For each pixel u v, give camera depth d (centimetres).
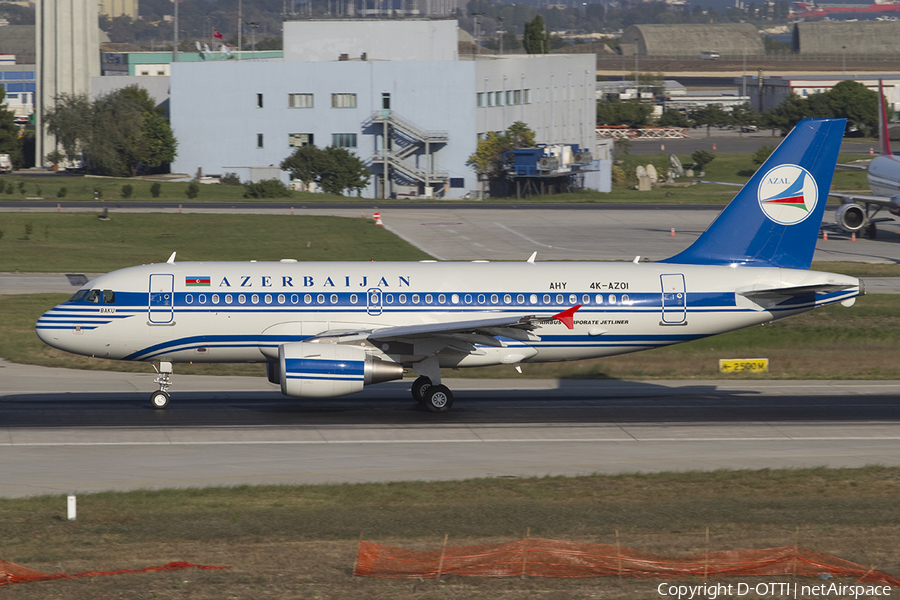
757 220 15450
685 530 9006
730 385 17612
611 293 14938
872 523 9319
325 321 14400
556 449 12669
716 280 15175
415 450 12462
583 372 18625
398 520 9256
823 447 13012
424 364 14562
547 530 8925
